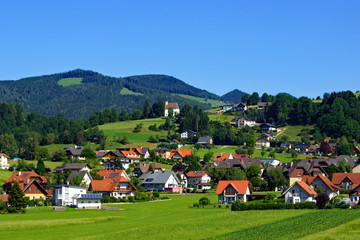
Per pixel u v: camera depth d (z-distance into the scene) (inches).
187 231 3225.9
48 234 3277.6
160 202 5757.9
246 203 4525.1
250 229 3161.9
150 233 3186.5
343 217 3494.1
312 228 3058.6
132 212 4712.1
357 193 5014.8
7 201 4835.1
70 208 5049.2
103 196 5777.6
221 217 3900.1
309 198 4830.2
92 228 3548.2
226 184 5497.1
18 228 3506.4
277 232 2984.7
